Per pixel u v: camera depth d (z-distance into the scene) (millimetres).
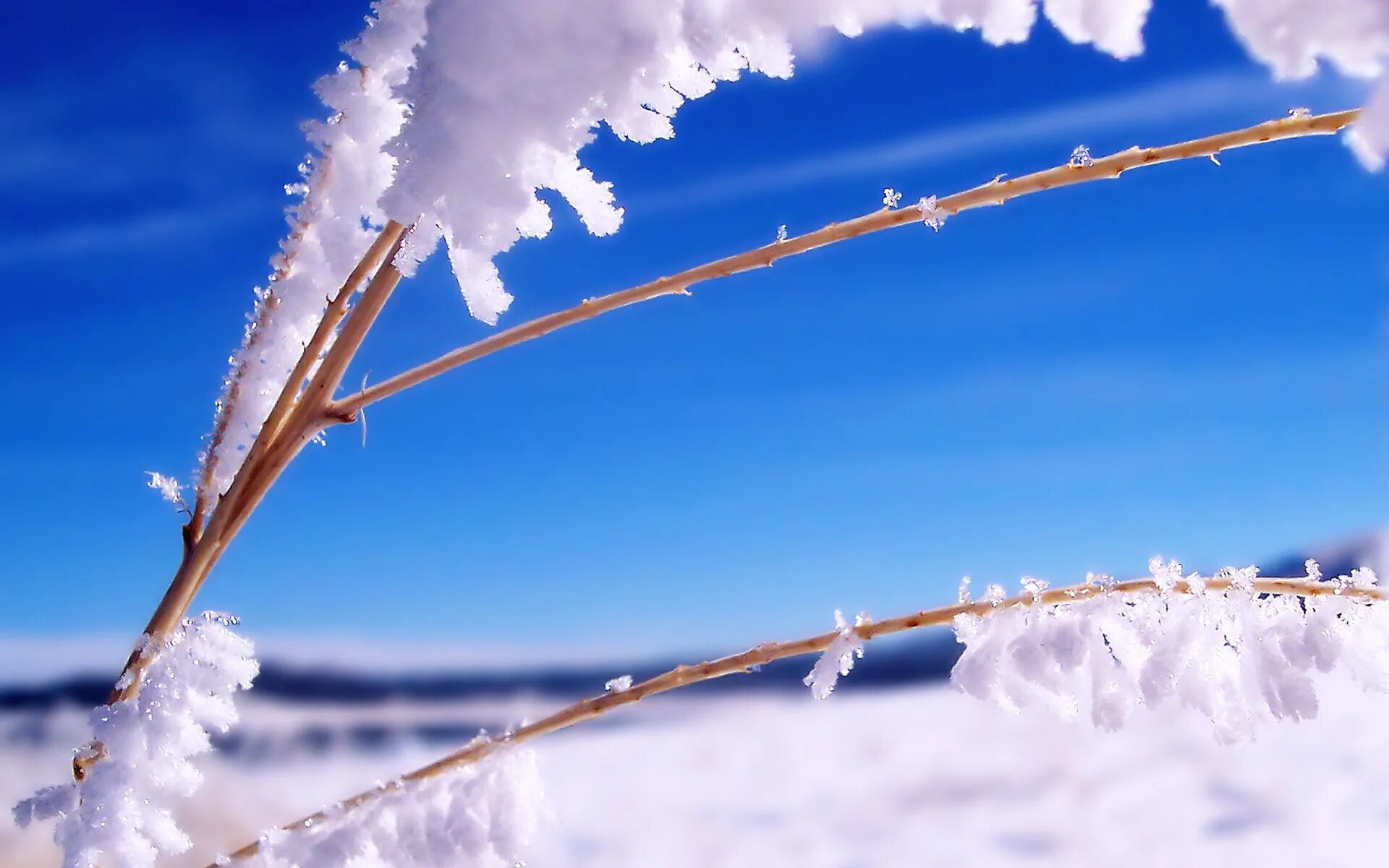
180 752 203
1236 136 179
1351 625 192
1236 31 145
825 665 209
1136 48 157
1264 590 197
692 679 217
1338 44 137
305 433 207
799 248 200
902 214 196
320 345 206
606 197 169
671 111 167
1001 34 161
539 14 163
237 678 207
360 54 192
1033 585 206
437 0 164
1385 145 129
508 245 164
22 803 201
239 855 219
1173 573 202
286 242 209
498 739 226
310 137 202
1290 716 189
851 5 163
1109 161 186
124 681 207
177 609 208
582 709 223
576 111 164
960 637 207
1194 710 193
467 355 208
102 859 197
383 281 202
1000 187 192
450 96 163
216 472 212
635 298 206
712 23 164
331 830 222
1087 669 199
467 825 220
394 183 164
